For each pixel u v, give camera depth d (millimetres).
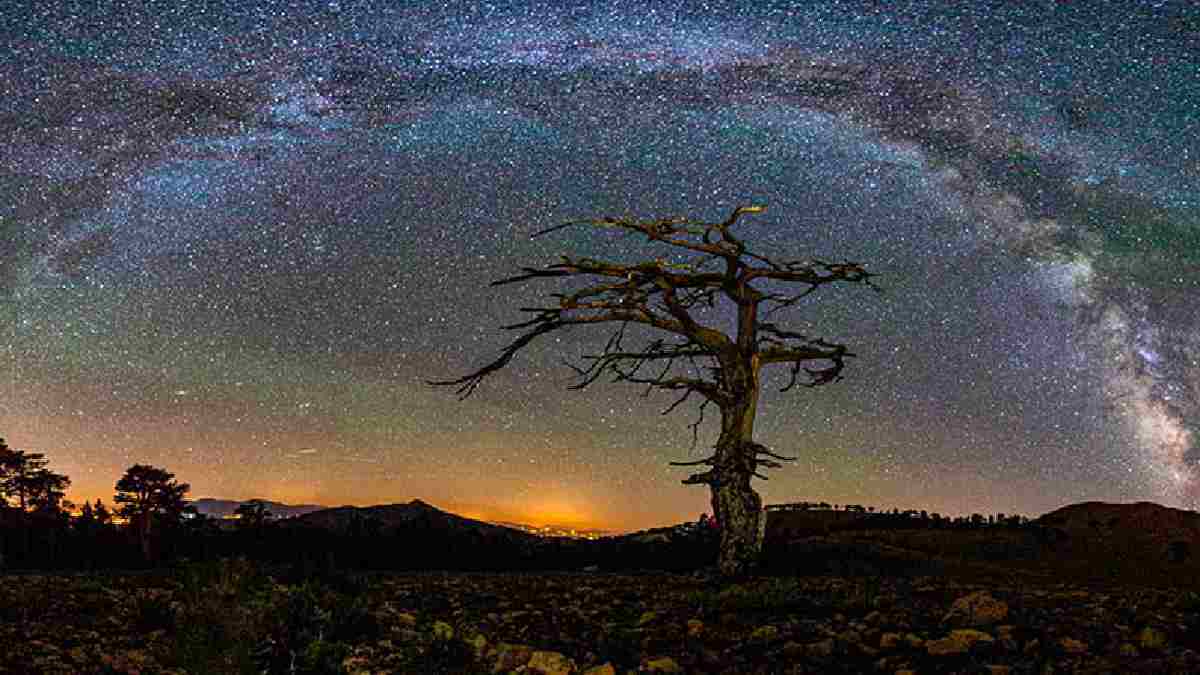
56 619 10375
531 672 8234
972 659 8242
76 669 8055
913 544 26891
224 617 8617
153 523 25250
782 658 8586
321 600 10258
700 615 11039
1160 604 11758
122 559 24141
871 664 8250
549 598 13000
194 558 22625
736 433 16672
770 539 27797
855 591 12453
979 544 27047
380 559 23625
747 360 16906
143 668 8125
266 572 13125
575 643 9516
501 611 11766
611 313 16906
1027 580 20703
